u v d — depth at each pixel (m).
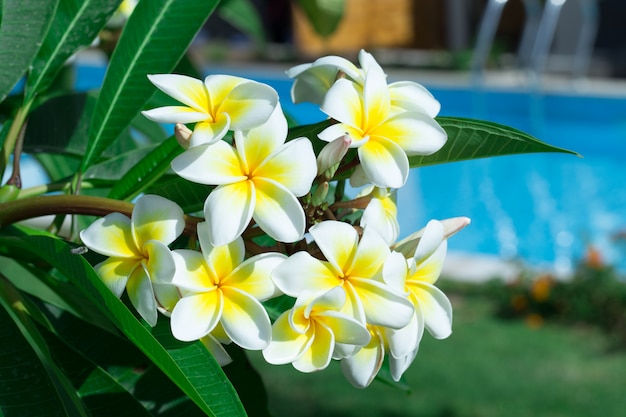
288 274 0.69
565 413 3.31
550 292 4.41
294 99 0.82
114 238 0.70
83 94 1.07
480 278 4.97
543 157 8.49
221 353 0.74
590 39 10.38
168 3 0.90
